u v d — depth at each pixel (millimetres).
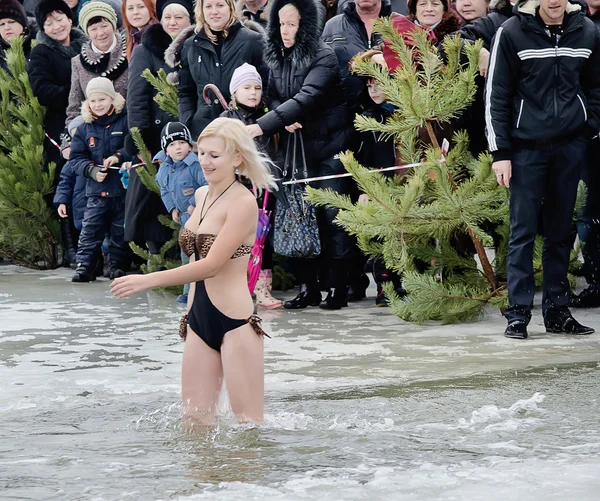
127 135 13180
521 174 9289
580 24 9172
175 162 11680
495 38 9289
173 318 10727
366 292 12734
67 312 11203
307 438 5785
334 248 11141
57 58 15375
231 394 6051
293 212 10922
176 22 12977
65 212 14812
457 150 10344
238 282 6043
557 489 4801
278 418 6238
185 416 6160
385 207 10000
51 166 15273
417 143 10672
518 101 9266
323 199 10195
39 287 13500
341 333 9680
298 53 10938
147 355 8609
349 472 5102
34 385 7441
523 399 6746
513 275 9422
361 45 11688
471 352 8641
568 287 9609
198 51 11766
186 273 5844
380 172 11109
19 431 6070
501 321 10289
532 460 5297
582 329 9461
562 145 9227
